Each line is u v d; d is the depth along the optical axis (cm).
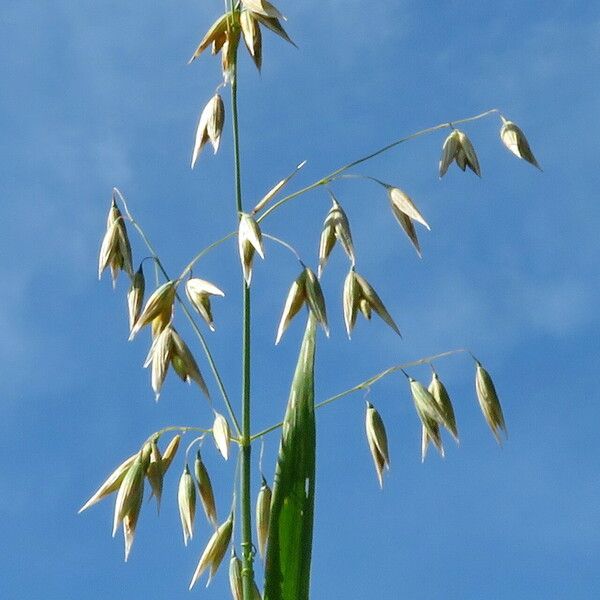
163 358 46
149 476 46
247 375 46
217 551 47
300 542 45
